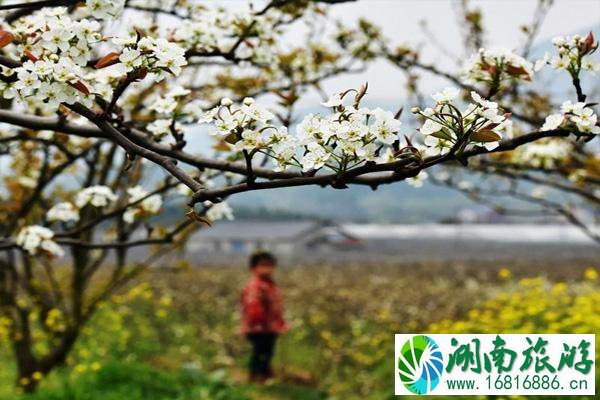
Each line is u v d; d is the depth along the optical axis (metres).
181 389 7.84
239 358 10.74
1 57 2.35
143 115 4.36
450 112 2.11
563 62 2.52
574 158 5.62
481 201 6.04
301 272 23.83
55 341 8.20
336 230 48.62
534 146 5.20
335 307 13.77
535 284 10.44
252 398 8.33
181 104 3.11
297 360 10.42
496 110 2.08
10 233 5.43
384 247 43.78
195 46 3.52
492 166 5.35
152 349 10.98
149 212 4.14
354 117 2.10
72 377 7.89
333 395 8.84
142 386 7.74
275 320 9.25
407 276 22.05
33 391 7.44
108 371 7.88
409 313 12.26
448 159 2.15
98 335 10.82
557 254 35.00
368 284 18.66
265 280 9.38
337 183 2.15
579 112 2.23
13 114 2.76
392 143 2.12
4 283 7.39
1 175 6.20
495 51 2.76
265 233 47.03
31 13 3.22
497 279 20.22
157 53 2.24
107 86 2.78
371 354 10.48
